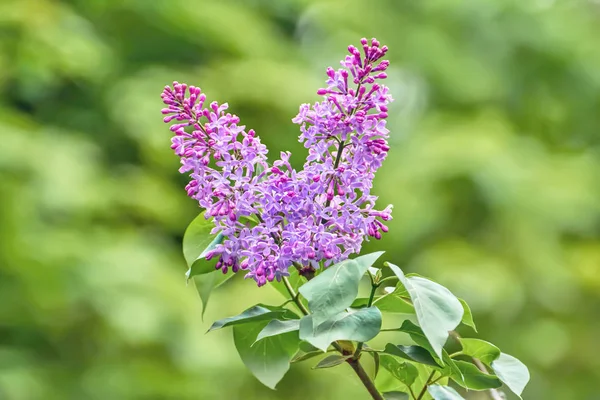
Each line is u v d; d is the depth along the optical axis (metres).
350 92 2.21
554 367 9.98
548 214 9.22
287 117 8.86
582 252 10.07
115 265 7.77
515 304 9.02
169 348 7.67
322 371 7.97
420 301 2.01
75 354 7.92
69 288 7.54
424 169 9.01
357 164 2.19
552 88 11.15
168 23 9.70
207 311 7.93
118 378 7.57
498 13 10.92
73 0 9.98
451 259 8.88
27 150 7.89
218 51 9.91
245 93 8.77
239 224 2.22
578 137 11.47
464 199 9.09
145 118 8.76
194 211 9.29
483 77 10.49
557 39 10.97
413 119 10.40
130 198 8.46
